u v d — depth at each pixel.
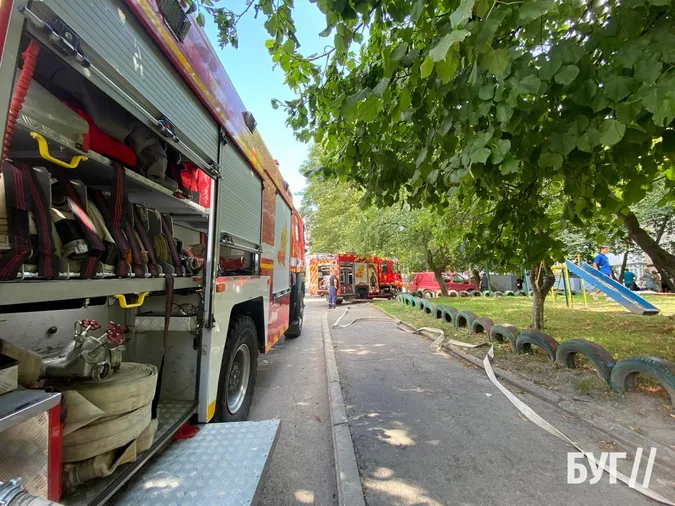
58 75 1.76
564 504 2.61
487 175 3.59
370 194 4.32
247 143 4.05
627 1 2.22
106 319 2.96
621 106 2.38
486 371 5.59
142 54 1.95
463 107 2.70
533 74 2.38
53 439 1.49
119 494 2.00
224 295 3.35
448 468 3.10
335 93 4.07
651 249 6.25
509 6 2.00
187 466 2.28
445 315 10.32
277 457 3.48
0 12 1.15
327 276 23.77
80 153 1.76
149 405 2.21
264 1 3.05
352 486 2.81
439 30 2.31
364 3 2.60
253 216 4.39
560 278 19.02
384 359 6.85
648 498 2.65
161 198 2.85
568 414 4.05
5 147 1.18
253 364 4.48
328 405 4.83
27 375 1.67
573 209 4.17
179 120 2.39
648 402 3.96
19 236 1.37
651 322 9.41
